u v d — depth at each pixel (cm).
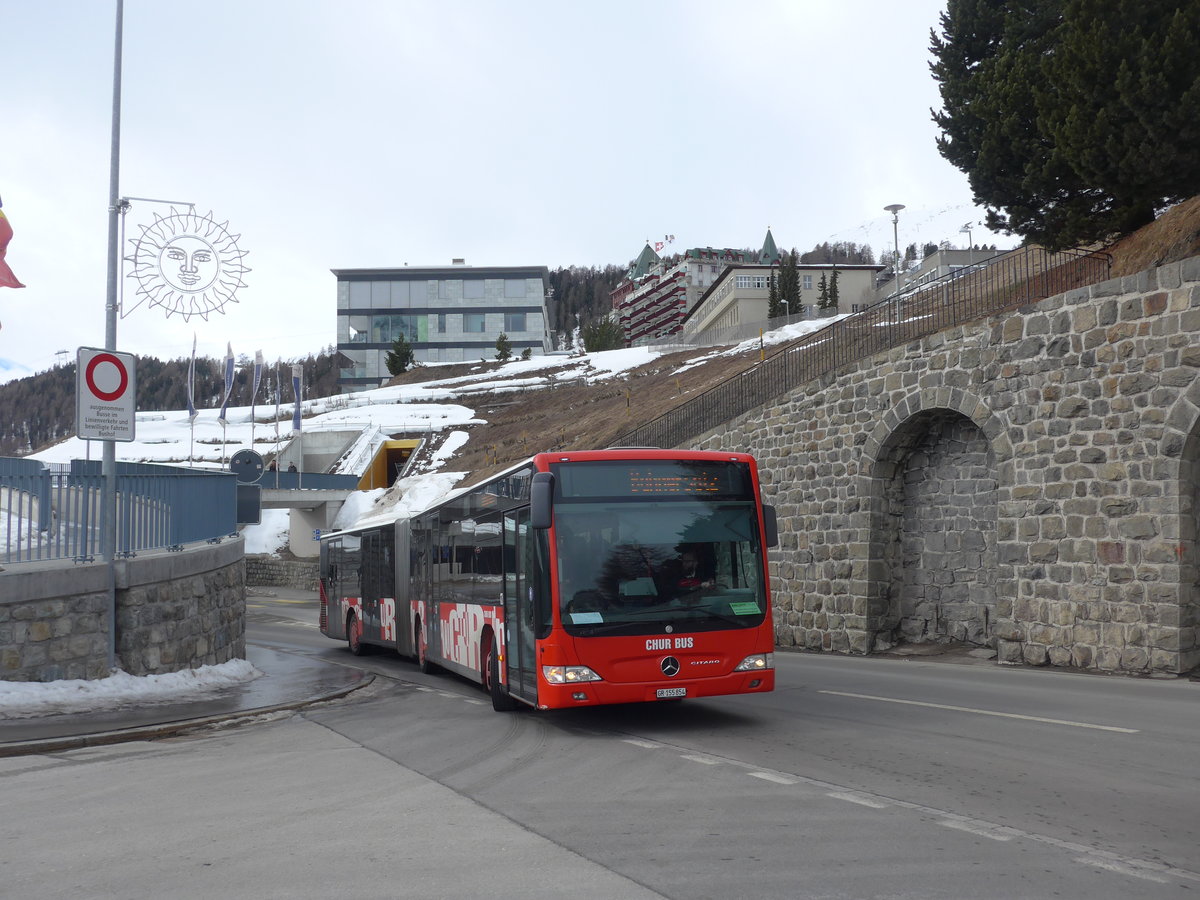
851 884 495
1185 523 1419
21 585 1253
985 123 2302
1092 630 1523
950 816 627
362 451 7531
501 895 494
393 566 2123
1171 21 1758
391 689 1588
